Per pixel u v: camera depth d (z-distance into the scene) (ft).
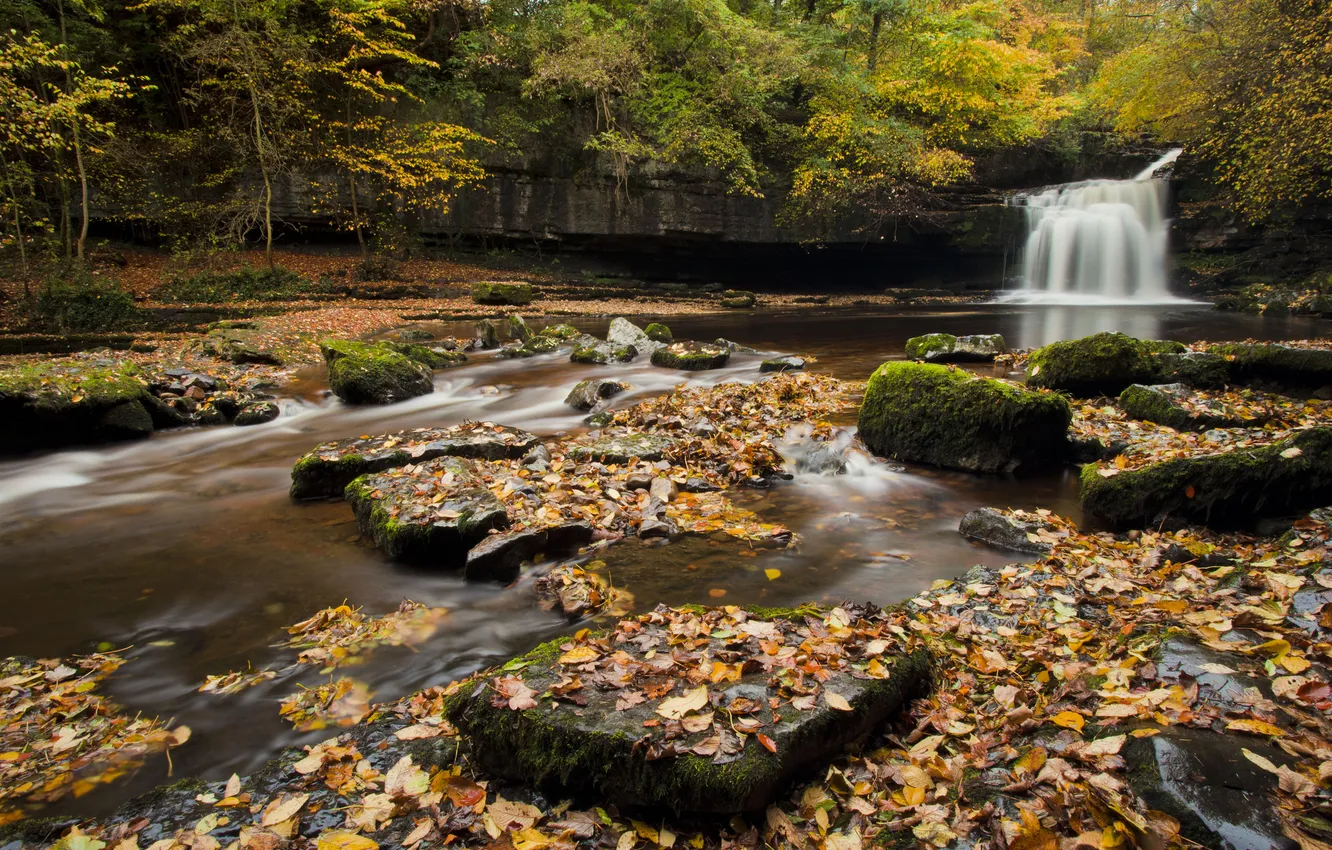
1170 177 84.99
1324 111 58.90
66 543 15.52
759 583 12.49
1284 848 5.32
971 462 18.94
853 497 17.24
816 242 85.40
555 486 16.62
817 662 8.32
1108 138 95.86
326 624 11.55
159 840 6.80
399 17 76.69
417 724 8.58
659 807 6.79
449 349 40.68
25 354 37.86
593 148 79.56
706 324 57.36
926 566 13.20
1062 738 7.13
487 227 79.61
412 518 13.91
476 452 18.97
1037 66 92.73
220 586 13.11
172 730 8.87
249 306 56.59
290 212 71.92
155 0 61.21
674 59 84.02
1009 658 9.44
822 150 83.61
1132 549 13.37
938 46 80.74
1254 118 66.08
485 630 11.21
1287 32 62.08
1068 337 46.85
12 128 47.73
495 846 6.50
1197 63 71.26
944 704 8.43
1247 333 47.73
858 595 11.99
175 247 65.41
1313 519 12.28
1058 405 18.39
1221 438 18.15
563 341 43.29
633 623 9.57
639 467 18.47
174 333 45.65
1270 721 6.79
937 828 6.25
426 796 7.23
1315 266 72.38
